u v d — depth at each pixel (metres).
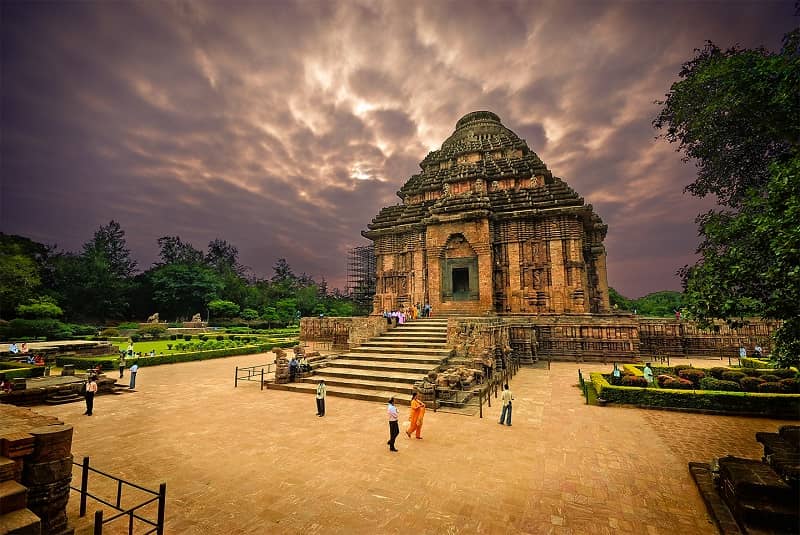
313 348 34.72
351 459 10.72
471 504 8.30
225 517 7.80
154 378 24.33
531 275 33.72
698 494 8.73
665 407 15.93
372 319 27.59
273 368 28.84
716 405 15.43
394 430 11.44
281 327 82.50
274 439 12.38
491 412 15.51
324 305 98.88
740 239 9.49
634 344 28.16
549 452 11.23
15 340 45.22
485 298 33.59
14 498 5.97
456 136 46.91
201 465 10.35
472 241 34.59
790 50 10.51
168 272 84.19
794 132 11.09
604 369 25.88
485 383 19.86
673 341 34.03
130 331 60.03
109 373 26.42
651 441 12.22
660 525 7.52
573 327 29.92
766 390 16.22
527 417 14.81
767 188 8.55
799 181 7.56
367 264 70.19
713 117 14.21
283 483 9.30
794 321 7.60
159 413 15.70
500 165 39.28
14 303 54.56
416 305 37.16
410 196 43.03
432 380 17.64
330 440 12.27
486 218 34.28
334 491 8.88
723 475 8.13
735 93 12.19
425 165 46.34
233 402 17.52
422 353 23.14
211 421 14.45
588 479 9.48
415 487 9.06
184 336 54.47
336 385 19.67
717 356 32.97
